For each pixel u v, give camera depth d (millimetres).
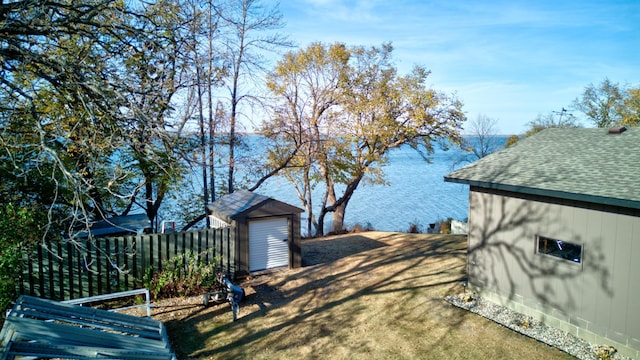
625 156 8453
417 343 7684
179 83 12383
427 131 22281
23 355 5156
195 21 10836
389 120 21172
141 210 20438
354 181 24047
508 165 9906
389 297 10023
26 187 10727
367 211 36438
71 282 9602
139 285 10391
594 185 7371
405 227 30078
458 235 17438
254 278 11930
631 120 30453
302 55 22234
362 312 9195
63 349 5418
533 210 8469
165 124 9406
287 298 10250
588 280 7449
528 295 8656
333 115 23156
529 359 6992
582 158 9062
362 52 22797
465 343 7613
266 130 21219
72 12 8758
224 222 12914
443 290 10328
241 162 18500
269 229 12547
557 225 7969
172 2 11320
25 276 9039
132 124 7492
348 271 12406
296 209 12852
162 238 10688
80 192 6199
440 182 54656
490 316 8750
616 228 6957
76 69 7188
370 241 17016
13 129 10164
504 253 9180
